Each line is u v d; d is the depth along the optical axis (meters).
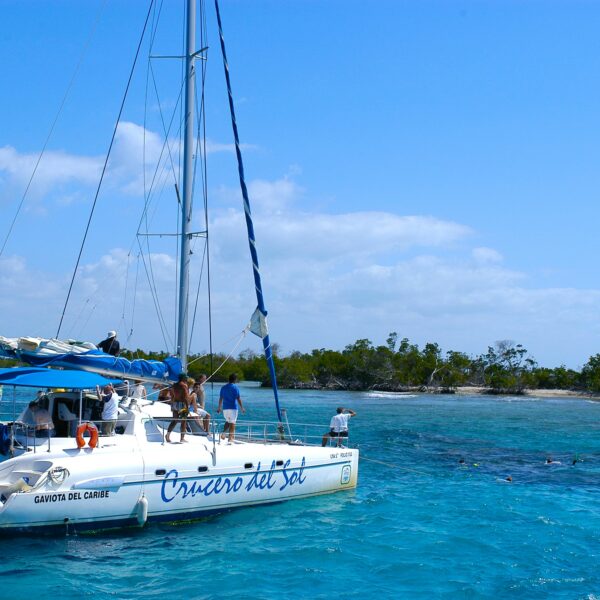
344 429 17.73
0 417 21.06
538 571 10.96
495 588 10.10
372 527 13.34
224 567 10.56
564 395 99.06
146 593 9.40
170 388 13.38
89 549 11.00
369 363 99.94
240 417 40.41
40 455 11.04
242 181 15.96
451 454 26.55
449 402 71.31
